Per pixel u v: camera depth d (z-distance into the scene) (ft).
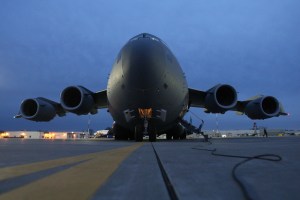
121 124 56.13
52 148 27.07
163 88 46.75
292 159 15.79
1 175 10.82
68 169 12.37
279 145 31.58
